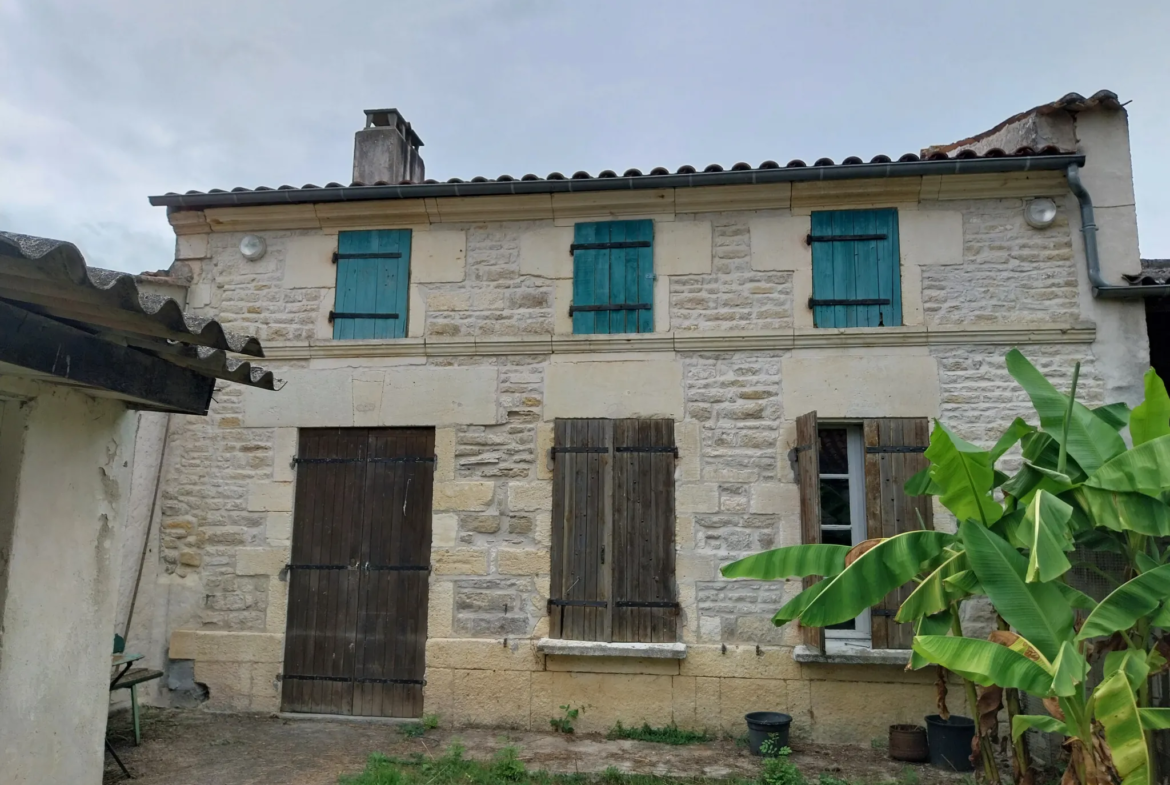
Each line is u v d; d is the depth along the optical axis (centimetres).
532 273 616
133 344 361
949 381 564
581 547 577
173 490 626
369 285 630
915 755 500
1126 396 549
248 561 611
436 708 573
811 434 529
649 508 576
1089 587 476
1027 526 362
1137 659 354
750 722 518
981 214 584
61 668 379
